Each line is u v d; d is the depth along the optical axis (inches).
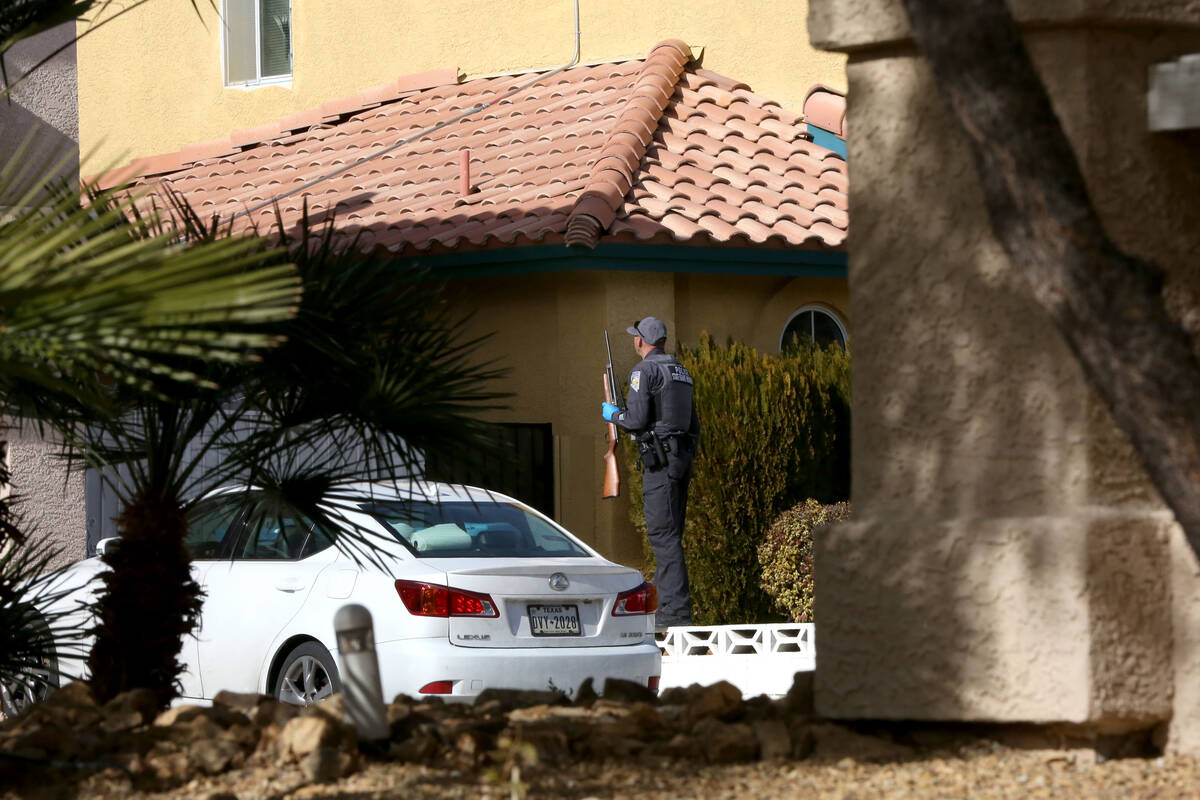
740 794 298.2
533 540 600.1
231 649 589.3
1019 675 316.8
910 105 338.3
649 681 577.0
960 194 332.5
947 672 324.2
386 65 1101.7
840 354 795.4
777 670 672.4
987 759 322.0
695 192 810.8
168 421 374.3
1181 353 258.1
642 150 844.6
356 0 1114.7
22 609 391.2
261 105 1159.0
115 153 1230.3
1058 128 265.1
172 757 319.0
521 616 550.9
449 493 606.2
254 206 943.0
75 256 255.4
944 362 333.7
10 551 404.2
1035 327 323.6
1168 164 328.8
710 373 749.3
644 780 311.3
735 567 747.4
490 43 1057.5
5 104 916.6
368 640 327.6
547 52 1035.3
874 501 341.7
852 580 336.8
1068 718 311.7
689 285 812.6
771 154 871.1
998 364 327.6
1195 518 256.2
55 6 388.5
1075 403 319.3
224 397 370.9
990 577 319.9
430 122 1005.2
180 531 382.9
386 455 380.2
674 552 720.3
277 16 1159.0
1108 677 312.0
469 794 298.2
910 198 338.0
